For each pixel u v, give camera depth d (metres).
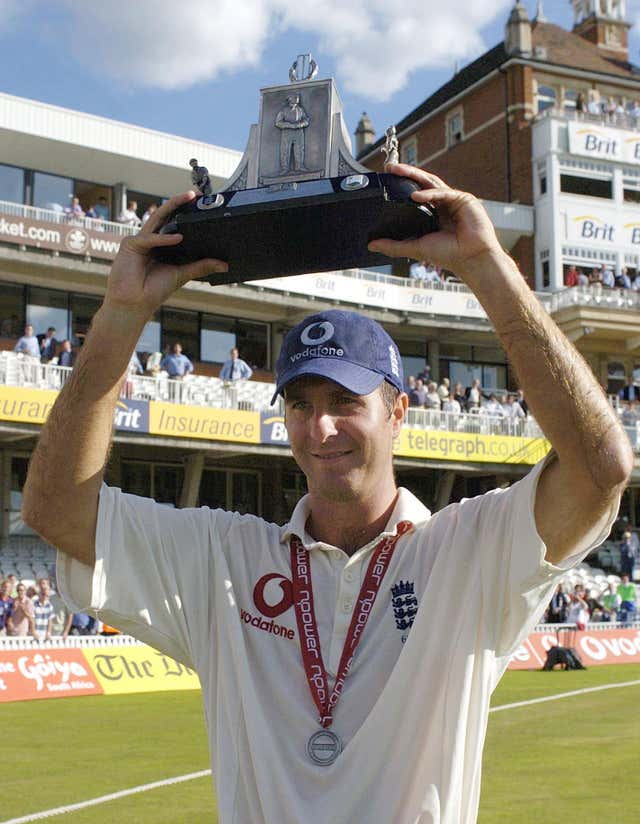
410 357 34.66
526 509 2.25
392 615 2.39
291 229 2.20
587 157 37.56
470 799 2.27
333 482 2.42
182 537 2.58
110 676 17.08
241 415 25.78
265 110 2.25
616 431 2.14
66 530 2.38
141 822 6.94
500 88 40.41
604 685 17.02
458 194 2.16
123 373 2.30
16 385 22.62
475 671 2.31
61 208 27.83
